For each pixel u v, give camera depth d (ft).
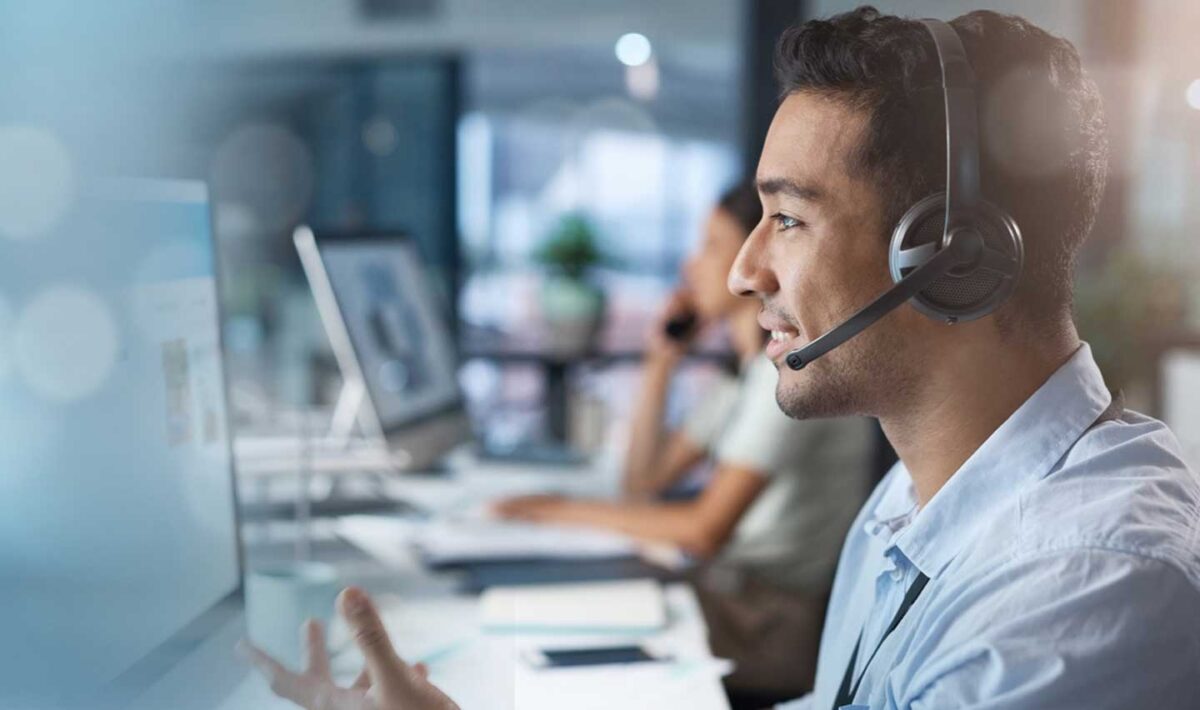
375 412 6.75
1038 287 2.77
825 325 2.86
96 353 3.18
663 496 8.59
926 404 2.85
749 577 6.64
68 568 2.99
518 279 21.71
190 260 3.92
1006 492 2.75
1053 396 2.78
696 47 18.65
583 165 23.58
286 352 12.82
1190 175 11.70
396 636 4.68
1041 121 2.72
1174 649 2.34
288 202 17.90
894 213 2.78
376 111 17.79
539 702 4.11
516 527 6.49
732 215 7.39
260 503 6.37
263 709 3.58
